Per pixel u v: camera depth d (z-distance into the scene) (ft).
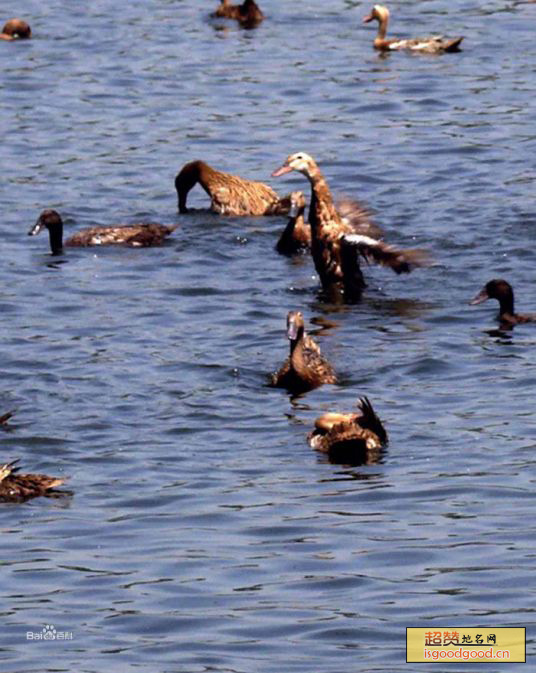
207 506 54.19
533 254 83.30
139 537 52.11
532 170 97.40
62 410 62.75
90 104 114.42
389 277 80.84
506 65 122.52
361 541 51.39
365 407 58.18
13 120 110.73
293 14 141.59
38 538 52.24
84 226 90.68
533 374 65.46
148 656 44.93
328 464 57.31
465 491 54.70
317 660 44.52
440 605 47.26
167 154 103.50
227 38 132.87
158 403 63.31
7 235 88.58
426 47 126.72
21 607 47.98
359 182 96.84
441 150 102.01
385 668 44.04
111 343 70.79
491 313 74.49
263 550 50.98
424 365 66.95
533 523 52.13
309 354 65.77
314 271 82.23
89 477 56.75
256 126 108.78
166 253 85.20
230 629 46.42
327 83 118.52
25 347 70.18
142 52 128.06
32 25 138.10
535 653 44.55
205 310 75.72
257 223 91.30
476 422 60.49
